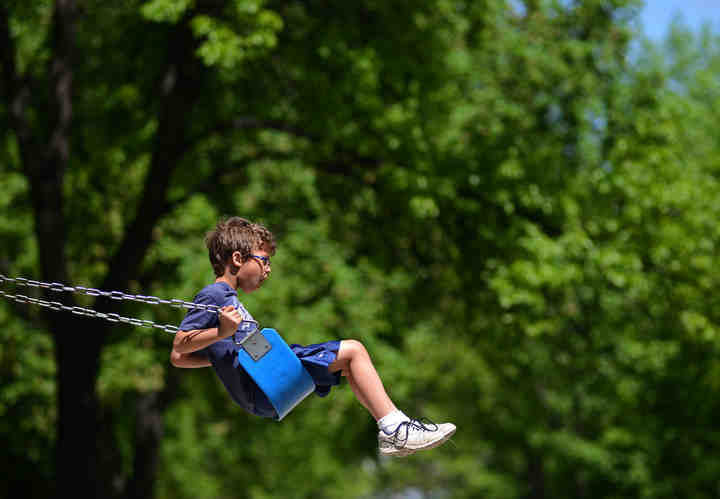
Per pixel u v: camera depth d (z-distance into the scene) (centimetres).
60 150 4759
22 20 4903
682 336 6072
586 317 6025
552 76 5553
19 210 6203
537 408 9500
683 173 5712
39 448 6519
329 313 5588
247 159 5684
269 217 5881
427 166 5009
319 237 5831
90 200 5850
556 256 5106
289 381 1683
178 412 8562
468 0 5450
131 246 4791
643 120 5581
